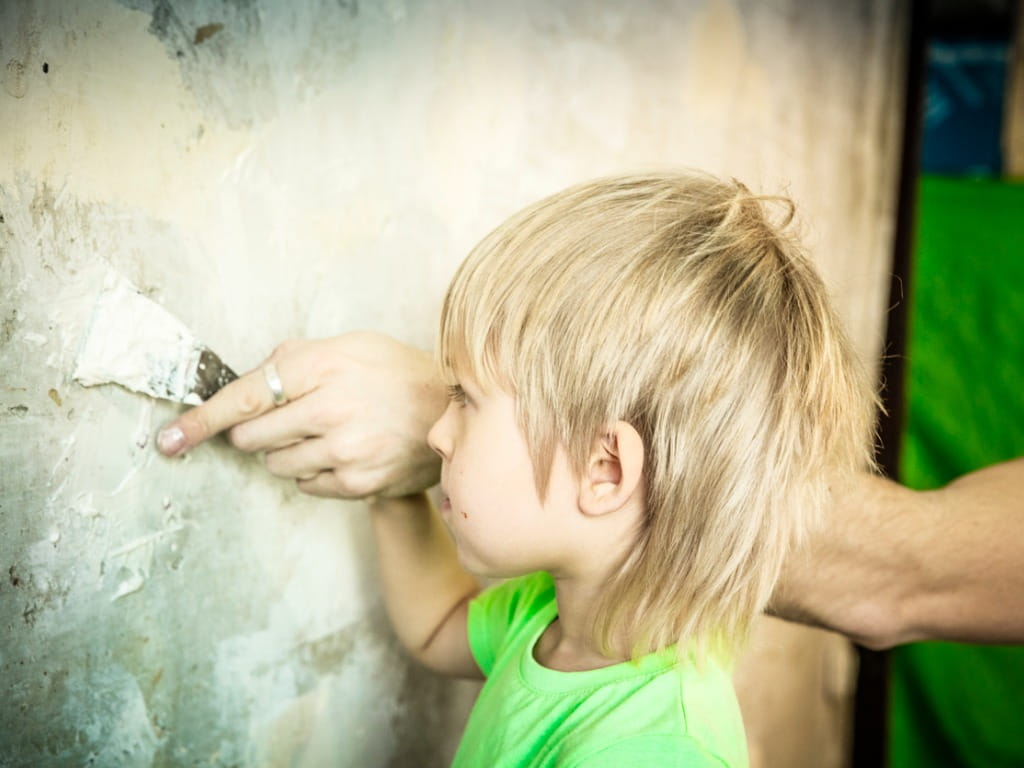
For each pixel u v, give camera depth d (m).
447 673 0.87
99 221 0.60
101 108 0.60
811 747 1.77
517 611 0.79
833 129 1.62
